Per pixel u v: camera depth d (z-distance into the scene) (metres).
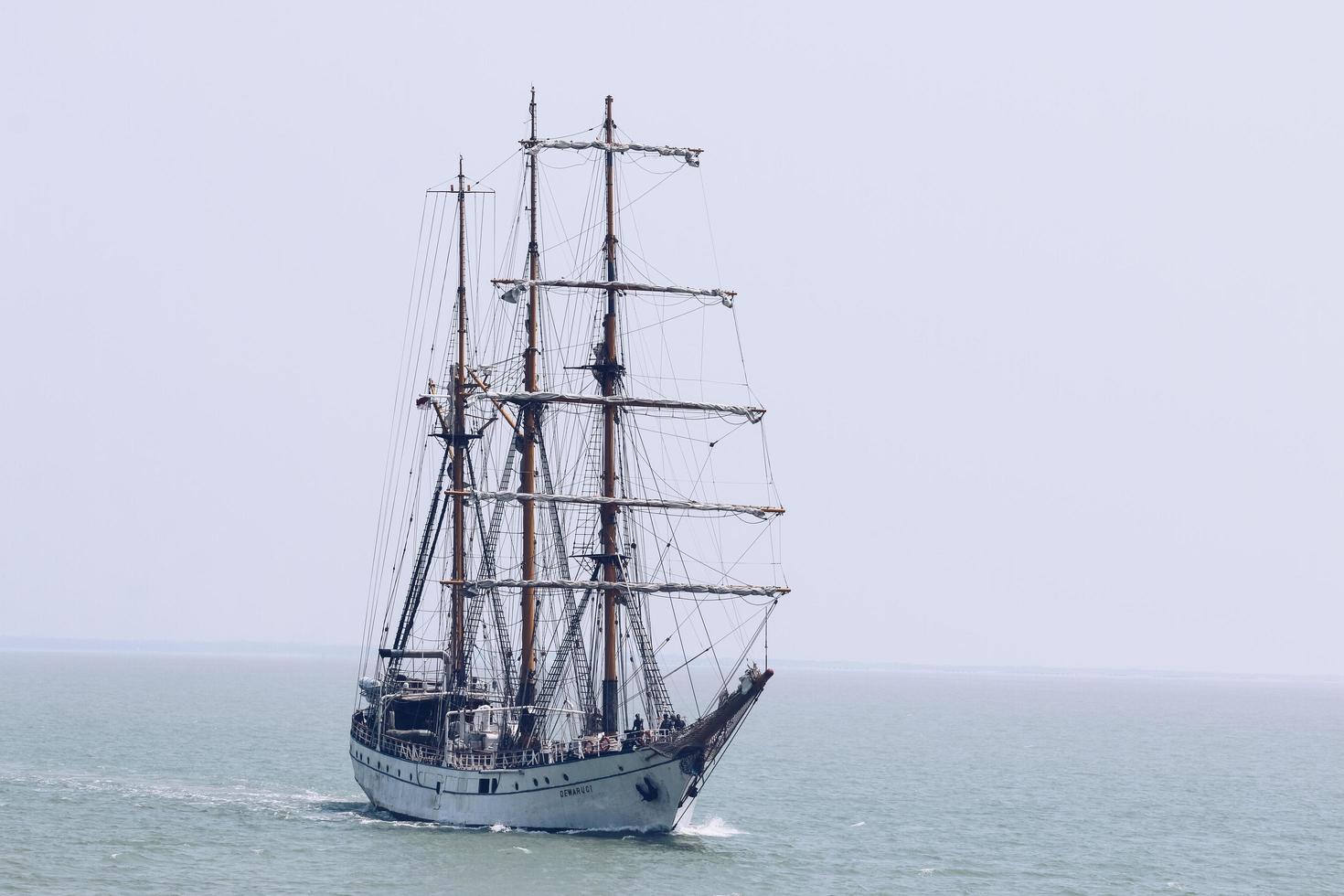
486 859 177.75
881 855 198.25
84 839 191.38
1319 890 184.88
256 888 163.50
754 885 170.25
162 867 174.00
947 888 176.38
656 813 190.88
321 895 160.25
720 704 184.50
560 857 179.50
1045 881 183.25
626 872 172.38
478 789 199.12
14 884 164.00
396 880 167.25
